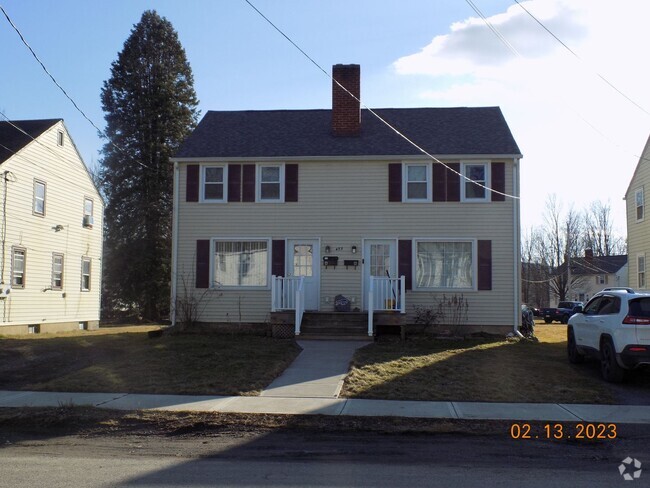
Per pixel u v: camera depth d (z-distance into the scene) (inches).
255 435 316.8
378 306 724.0
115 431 328.2
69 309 1098.1
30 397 408.2
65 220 1093.1
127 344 648.4
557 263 2561.5
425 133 798.5
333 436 314.0
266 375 466.3
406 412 362.9
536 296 2869.1
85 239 1171.3
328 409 369.1
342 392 415.8
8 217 912.3
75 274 1127.0
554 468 255.1
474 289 731.4
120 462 265.1
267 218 759.7
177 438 312.5
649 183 1007.0
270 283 752.3
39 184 1004.6
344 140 791.1
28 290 965.8
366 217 750.5
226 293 754.8
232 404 382.6
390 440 306.2
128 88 1507.1
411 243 741.9
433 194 745.0
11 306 918.4
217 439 309.4
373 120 848.3
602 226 2773.1
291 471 249.9
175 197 772.0
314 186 759.7
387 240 748.0
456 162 748.0
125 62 1518.2
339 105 810.2
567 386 437.1
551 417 353.1
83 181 1168.8
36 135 1001.5
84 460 269.0
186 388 427.5
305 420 344.8
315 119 861.2
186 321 750.5
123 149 1489.9
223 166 772.0
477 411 366.9
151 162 1489.9
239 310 753.6
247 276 759.7
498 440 306.7
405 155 745.6
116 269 1470.2
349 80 813.2
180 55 1558.8
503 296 728.3
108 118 1507.1
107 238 1488.7
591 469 253.6
